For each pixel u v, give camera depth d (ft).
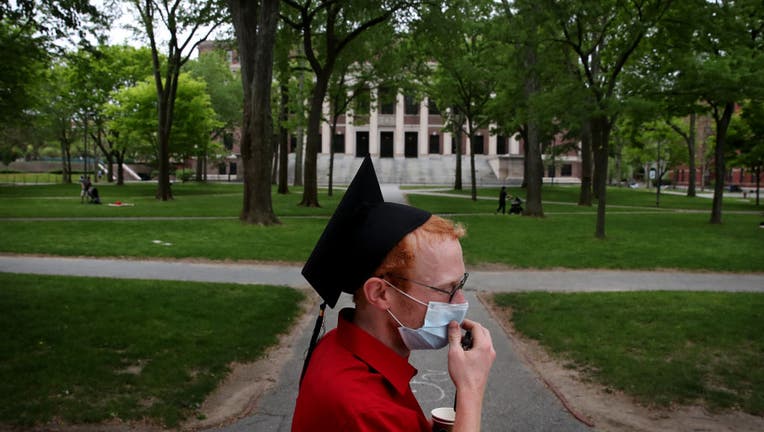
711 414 18.78
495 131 168.96
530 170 97.04
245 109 76.02
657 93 64.08
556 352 25.25
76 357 21.85
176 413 17.62
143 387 19.43
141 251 52.31
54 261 47.06
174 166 205.98
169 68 124.26
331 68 103.60
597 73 80.23
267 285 38.50
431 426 4.57
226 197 141.28
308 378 4.12
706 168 251.80
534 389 21.08
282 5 102.94
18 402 17.65
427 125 287.28
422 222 4.55
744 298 35.58
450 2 87.92
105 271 43.09
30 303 30.48
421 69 124.67
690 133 176.86
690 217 100.73
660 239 67.00
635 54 68.03
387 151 292.40
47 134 205.46
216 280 40.70
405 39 115.85
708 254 55.47
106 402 18.01
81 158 339.36
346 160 282.56
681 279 44.09
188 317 28.89
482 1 85.10
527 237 67.51
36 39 44.75
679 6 59.88
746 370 22.40
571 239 66.08
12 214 85.51
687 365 22.93
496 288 40.37
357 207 4.59
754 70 63.98
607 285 41.47
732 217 103.04
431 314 4.35
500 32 68.44
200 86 157.38
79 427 16.51
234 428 17.22
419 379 21.91
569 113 63.98
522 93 91.61
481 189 189.37
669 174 327.06
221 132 238.07
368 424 3.58
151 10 118.42
